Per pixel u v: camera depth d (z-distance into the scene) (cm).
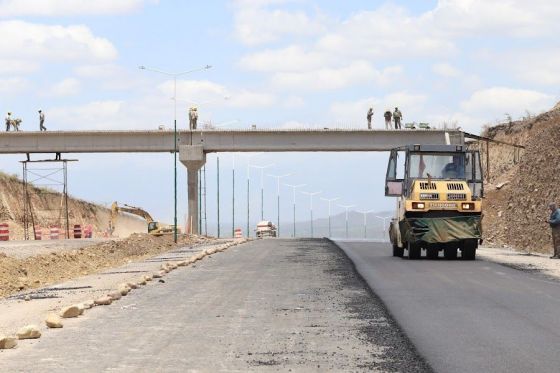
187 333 1698
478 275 2928
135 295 2475
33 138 9781
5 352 1518
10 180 12238
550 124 7581
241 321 1859
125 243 6384
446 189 3734
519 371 1302
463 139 9300
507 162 9181
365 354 1444
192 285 2772
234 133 9819
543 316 1886
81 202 13750
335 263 3622
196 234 9319
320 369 1323
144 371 1319
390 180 3884
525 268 3241
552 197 5719
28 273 3900
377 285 2608
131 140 9794
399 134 9662
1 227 8312
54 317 1830
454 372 1297
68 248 5516
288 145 9838
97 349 1529
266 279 2925
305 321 1844
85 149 9781
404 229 3812
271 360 1398
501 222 6862
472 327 1734
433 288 2502
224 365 1359
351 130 9725
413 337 1616
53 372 1325
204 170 9931
